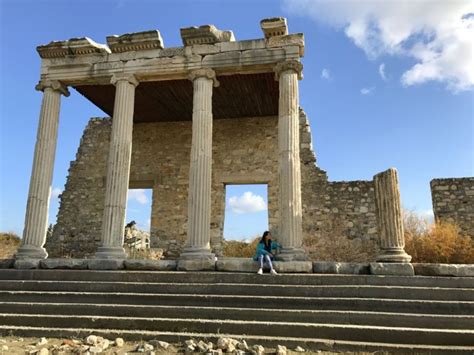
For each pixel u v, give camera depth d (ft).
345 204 56.03
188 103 56.29
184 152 61.16
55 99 46.16
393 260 31.99
